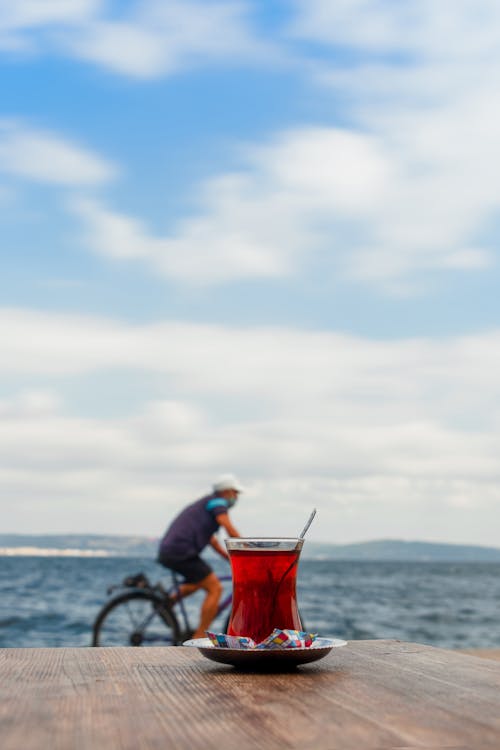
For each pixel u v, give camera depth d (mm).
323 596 47938
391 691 1347
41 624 20281
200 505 8438
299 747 984
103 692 1357
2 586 53750
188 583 8352
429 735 1039
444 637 19766
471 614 30016
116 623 8297
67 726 1107
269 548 1799
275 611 1803
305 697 1298
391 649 1896
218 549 8430
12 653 1845
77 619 22016
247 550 1807
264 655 1535
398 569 195875
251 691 1355
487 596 51344
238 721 1125
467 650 7703
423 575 138000
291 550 1809
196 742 1012
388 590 63156
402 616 28500
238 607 1832
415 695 1311
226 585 8430
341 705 1232
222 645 1603
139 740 1027
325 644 1720
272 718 1142
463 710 1191
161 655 1820
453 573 161375
